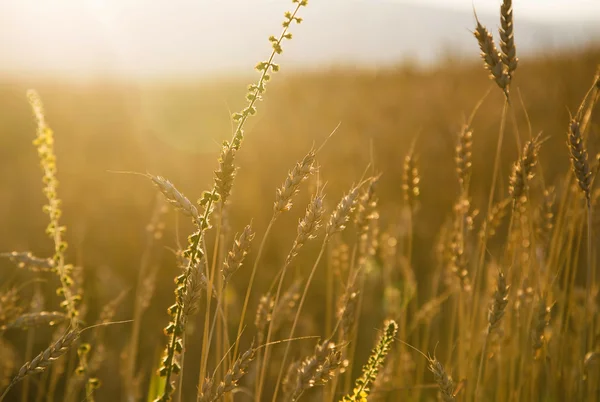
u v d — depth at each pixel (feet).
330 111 37.63
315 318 13.26
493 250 11.78
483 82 37.40
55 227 6.36
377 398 7.45
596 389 7.81
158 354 9.66
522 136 23.34
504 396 8.00
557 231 7.50
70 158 30.37
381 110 35.65
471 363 7.30
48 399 8.25
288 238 17.60
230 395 6.02
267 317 6.41
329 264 8.14
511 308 7.77
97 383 6.64
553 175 16.81
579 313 8.90
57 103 51.90
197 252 4.29
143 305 8.98
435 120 30.25
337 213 4.61
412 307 11.27
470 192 15.71
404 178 8.25
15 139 37.88
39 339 12.50
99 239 18.43
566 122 24.03
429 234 16.30
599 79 6.02
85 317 12.31
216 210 6.49
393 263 10.88
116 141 35.53
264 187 21.81
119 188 24.66
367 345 11.07
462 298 7.55
